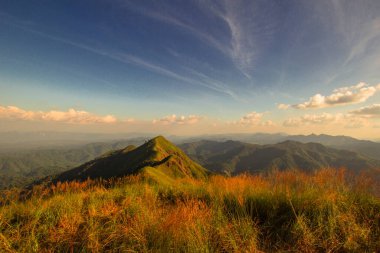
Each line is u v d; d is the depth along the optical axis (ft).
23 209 18.94
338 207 16.67
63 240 13.67
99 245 13.17
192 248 12.54
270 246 13.88
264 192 20.81
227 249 13.25
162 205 22.91
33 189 21.97
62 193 23.65
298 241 13.21
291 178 21.40
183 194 25.35
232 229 14.61
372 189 18.76
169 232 13.96
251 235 14.17
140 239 13.39
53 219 16.88
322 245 13.25
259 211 18.44
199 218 15.65
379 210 16.43
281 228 15.53
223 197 21.16
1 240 13.28
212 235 14.47
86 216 17.21
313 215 16.25
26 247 13.23
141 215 16.74
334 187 19.90
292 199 18.48
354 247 12.63
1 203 18.94
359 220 15.78
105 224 16.06
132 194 23.32
